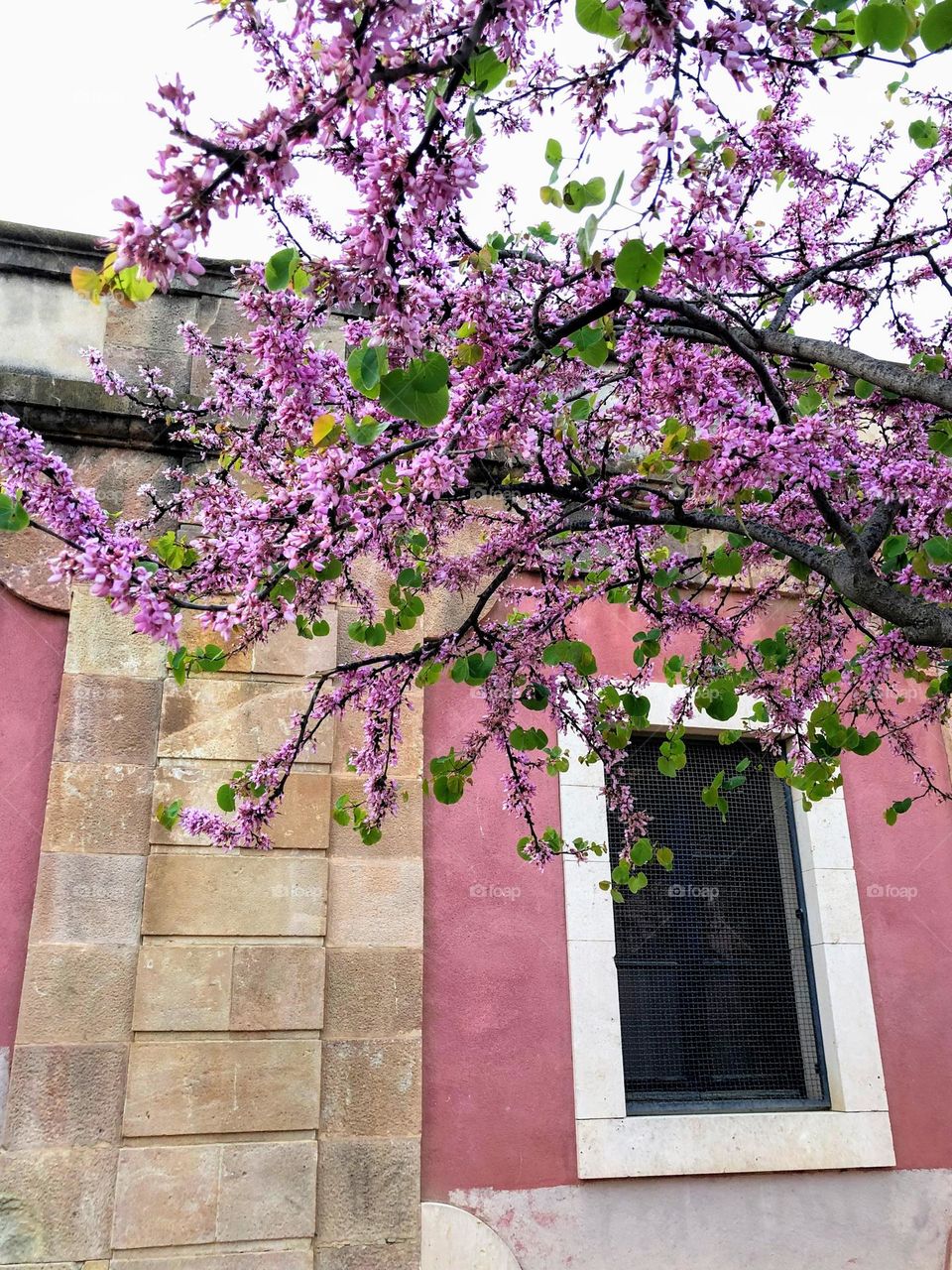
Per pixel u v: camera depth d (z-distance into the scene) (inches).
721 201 93.0
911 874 225.5
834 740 149.4
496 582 140.3
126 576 84.8
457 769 143.0
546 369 113.9
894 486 121.0
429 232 112.3
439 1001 191.2
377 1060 182.1
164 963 176.6
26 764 187.3
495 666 142.3
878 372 111.6
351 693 138.4
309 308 102.2
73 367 212.7
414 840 196.5
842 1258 191.6
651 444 138.6
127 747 189.2
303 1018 179.3
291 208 128.7
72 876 179.2
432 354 85.0
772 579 174.6
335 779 196.1
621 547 153.1
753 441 98.1
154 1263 162.2
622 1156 186.2
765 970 215.5
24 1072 167.2
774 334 123.3
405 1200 175.6
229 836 133.5
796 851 223.9
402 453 100.0
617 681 181.2
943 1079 211.0
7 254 215.5
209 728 192.2
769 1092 206.5
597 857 206.8
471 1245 175.8
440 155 78.6
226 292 222.8
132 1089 168.9
